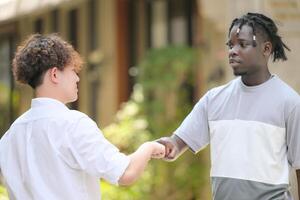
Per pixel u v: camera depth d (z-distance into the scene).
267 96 6.55
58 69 6.38
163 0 19.28
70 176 6.20
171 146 6.98
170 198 16.11
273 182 6.47
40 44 6.37
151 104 17.28
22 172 6.34
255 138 6.50
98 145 6.18
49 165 6.21
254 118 6.52
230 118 6.64
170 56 17.50
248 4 11.41
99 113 19.91
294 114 6.45
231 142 6.60
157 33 19.41
